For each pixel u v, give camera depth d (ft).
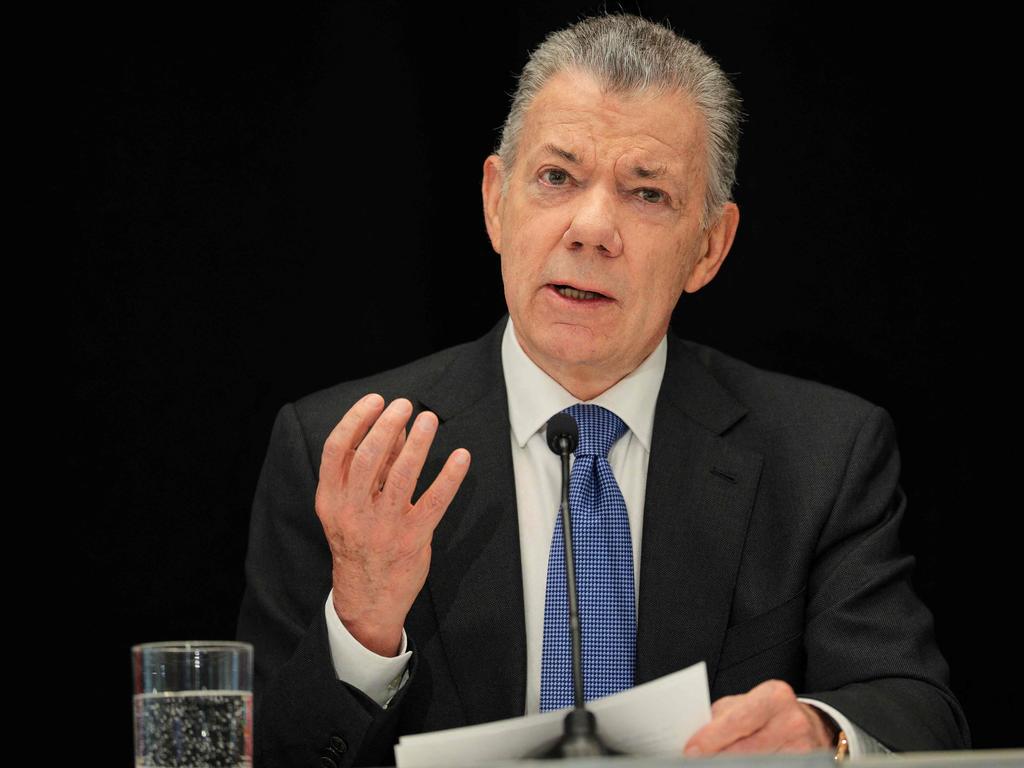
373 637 25.16
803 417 30.07
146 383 39.32
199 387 39.50
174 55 39.55
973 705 39.42
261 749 25.43
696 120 28.78
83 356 39.11
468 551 27.96
